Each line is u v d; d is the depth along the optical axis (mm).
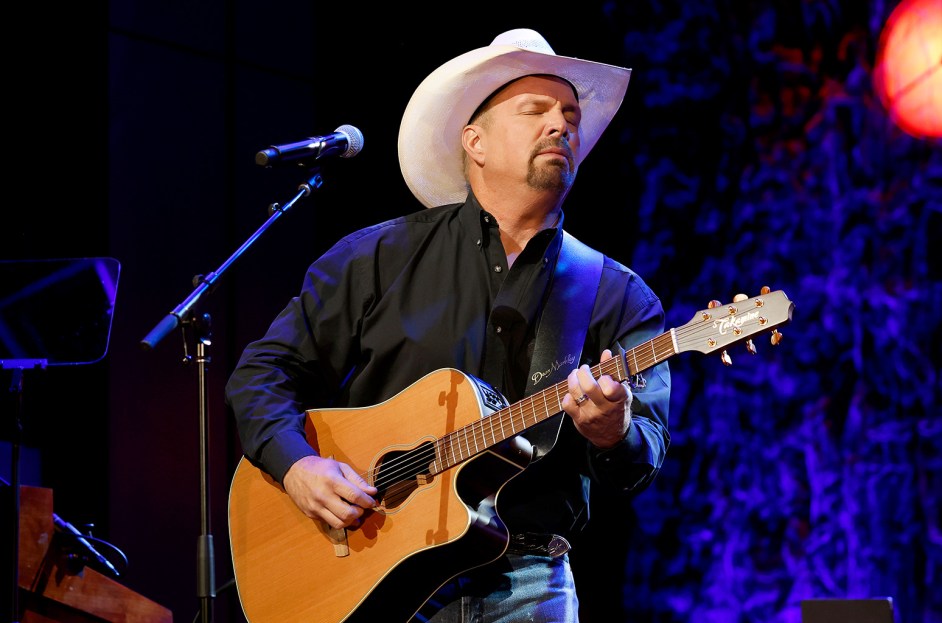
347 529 6207
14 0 12055
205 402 6223
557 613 6074
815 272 11578
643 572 11969
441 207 7051
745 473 11727
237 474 6777
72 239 12086
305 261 14453
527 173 6648
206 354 6270
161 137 13234
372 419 6406
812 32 11742
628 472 5879
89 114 12328
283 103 14461
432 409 6184
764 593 11453
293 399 6680
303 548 6363
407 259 6793
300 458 6266
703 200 12094
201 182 13570
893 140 11328
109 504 12117
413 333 6516
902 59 11305
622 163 12352
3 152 11812
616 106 7453
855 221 11453
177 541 12695
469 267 6680
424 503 6008
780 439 11594
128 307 12641
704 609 11695
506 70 6852
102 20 12695
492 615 6008
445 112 7168
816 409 11445
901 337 11117
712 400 11961
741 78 12055
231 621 12945
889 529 10953
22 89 12000
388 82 13922
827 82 11664
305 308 6777
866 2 11484
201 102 13695
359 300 6727
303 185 7043
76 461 11875
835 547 11180
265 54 14367
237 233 13883
